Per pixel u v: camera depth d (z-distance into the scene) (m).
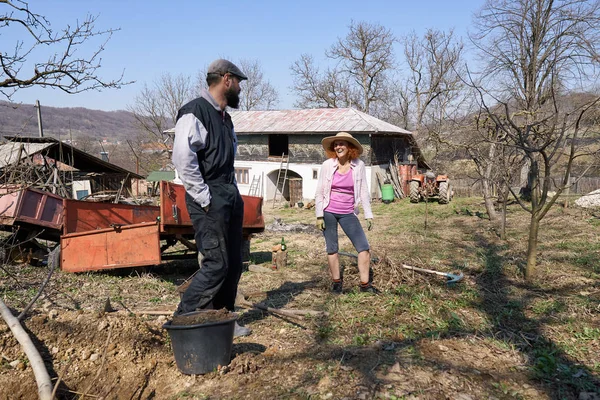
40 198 7.81
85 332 3.79
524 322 4.29
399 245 9.27
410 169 22.75
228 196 3.45
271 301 5.14
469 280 5.80
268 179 24.00
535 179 6.23
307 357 3.47
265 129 23.23
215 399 2.96
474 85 5.62
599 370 3.28
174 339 3.19
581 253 7.45
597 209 12.97
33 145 14.12
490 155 10.48
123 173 20.67
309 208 21.34
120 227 6.73
